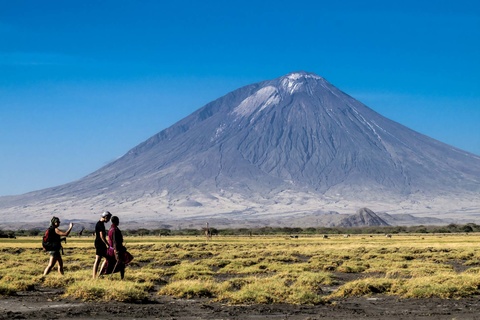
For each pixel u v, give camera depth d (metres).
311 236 198.62
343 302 27.59
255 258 54.78
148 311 24.55
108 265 31.22
